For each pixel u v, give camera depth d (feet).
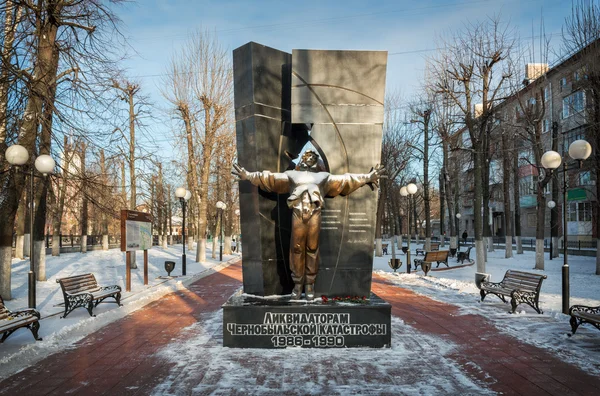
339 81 24.22
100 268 62.03
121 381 16.28
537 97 58.70
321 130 23.95
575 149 28.40
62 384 15.98
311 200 21.70
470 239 176.76
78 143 39.40
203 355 19.58
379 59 24.45
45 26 35.81
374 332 20.81
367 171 24.14
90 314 27.76
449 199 93.71
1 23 33.78
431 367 17.81
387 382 16.07
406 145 83.92
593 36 47.37
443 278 49.93
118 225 127.44
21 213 74.33
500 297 32.14
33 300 27.09
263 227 24.16
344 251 23.98
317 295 23.71
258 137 24.17
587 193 79.92
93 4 37.52
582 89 49.70
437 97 67.97
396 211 117.50
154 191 116.47
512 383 15.98
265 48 24.95
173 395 14.85
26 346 20.65
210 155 78.89
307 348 20.62
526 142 87.20
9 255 34.19
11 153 27.02
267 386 15.67
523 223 142.31
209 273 61.05
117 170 71.82
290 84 25.90
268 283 24.14
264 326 20.80
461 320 27.17
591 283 42.86
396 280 50.52
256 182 22.65
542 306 30.81
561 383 16.01
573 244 97.66
